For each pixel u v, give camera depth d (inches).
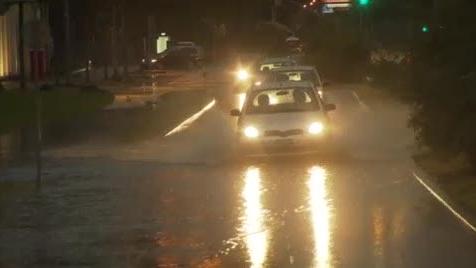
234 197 885.8
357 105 2105.1
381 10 2652.6
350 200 853.2
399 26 1817.2
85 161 1218.0
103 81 3420.3
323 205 829.2
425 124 1035.3
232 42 5551.2
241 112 1200.2
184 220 770.2
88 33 3686.0
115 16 3629.4
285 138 1133.1
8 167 1171.3
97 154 1298.0
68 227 751.7
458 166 1020.5
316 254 627.2
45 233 728.3
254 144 1137.4
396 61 1747.0
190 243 673.6
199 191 930.1
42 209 845.2
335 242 667.4
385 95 2249.0
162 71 4308.6
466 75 928.9
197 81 3535.9
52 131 1648.6
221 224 748.0
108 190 953.5
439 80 966.4
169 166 1148.5
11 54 3523.6
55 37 3814.0
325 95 2198.6
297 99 1204.5
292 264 598.2
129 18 4052.7
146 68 4101.9
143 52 4377.5
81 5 3759.8
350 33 3166.8
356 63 3078.2
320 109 1184.8
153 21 4210.1
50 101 2187.5
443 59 979.3
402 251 633.0
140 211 820.6
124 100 2500.0
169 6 4763.8
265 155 1139.9
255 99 1211.9
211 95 2696.9
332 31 3253.0
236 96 2630.4
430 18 1002.7
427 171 1024.9
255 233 707.4
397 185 941.2
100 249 660.7
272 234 701.9
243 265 598.2
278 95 1215.6
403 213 782.5
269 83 1270.9
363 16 3147.1
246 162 1149.1
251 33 5570.9
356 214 781.3
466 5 943.7
